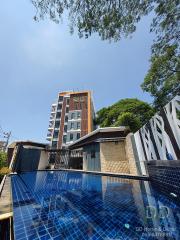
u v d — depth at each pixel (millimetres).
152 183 6027
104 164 9945
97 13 4828
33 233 2389
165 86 11383
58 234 2393
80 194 5191
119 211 3436
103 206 3824
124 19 5055
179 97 4121
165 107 4973
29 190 5781
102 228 2621
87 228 2615
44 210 3512
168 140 4777
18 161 12773
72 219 3014
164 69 10586
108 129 10641
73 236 2346
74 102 36875
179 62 9633
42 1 4707
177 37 7605
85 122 33062
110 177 8273
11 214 2998
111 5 4727
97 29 5266
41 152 16188
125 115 13430
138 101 22562
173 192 4062
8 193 4848
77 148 15516
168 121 4777
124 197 4559
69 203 4137
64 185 6957
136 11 5000
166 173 4645
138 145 7891
